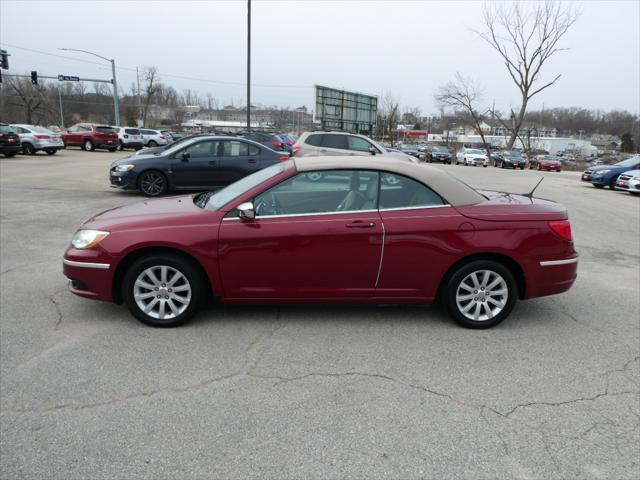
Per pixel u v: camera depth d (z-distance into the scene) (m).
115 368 3.38
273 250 3.94
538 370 3.48
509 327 4.26
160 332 3.99
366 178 4.08
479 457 2.54
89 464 2.43
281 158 11.34
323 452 2.55
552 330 4.21
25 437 2.62
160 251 4.00
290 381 3.25
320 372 3.38
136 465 2.43
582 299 5.07
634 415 2.95
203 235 3.92
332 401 3.03
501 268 4.08
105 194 11.81
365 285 4.07
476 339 3.98
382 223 3.97
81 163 21.70
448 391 3.17
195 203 4.52
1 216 8.80
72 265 4.03
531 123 103.44
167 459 2.48
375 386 3.21
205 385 3.18
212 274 3.97
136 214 4.22
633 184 16.23
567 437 2.72
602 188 19.06
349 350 3.72
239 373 3.35
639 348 3.89
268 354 3.63
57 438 2.62
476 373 3.42
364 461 2.49
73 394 3.04
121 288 4.15
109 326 4.09
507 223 4.06
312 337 3.94
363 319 4.34
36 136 26.27
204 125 88.25
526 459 2.53
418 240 3.98
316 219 3.97
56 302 4.61
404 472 2.42
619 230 9.24
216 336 3.93
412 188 4.10
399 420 2.84
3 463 2.43
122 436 2.65
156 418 2.81
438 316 4.45
